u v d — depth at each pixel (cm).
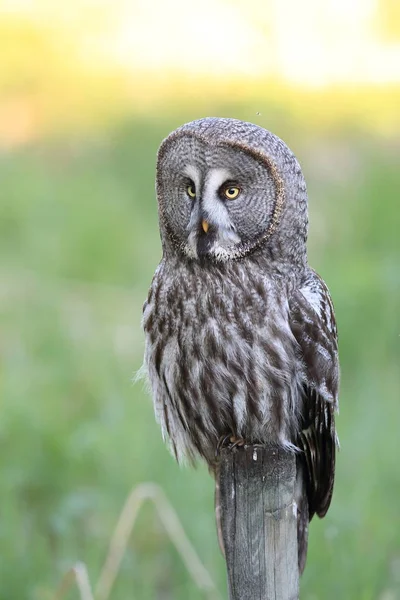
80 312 1709
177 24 3659
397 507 1117
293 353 768
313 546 1003
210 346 767
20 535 1082
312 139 2620
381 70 3173
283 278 777
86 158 2580
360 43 3406
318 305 785
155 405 836
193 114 2766
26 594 1003
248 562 648
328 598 979
